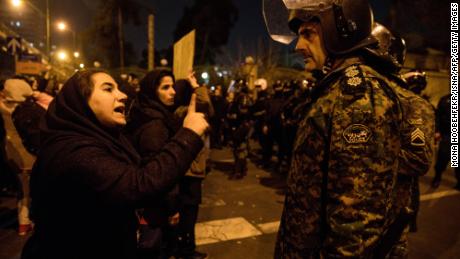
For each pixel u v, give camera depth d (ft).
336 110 3.96
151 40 41.83
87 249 4.30
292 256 4.40
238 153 22.41
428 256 11.80
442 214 15.80
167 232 10.98
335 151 3.84
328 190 3.93
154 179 4.17
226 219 15.08
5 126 13.02
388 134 3.82
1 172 16.69
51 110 4.72
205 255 11.46
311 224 4.19
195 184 10.80
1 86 15.60
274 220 15.01
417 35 50.70
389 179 3.83
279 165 24.54
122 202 4.10
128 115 9.05
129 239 4.76
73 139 4.30
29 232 13.56
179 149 4.43
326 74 4.56
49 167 4.21
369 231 3.70
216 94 32.71
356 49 4.33
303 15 4.49
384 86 4.06
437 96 41.01
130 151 5.02
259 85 29.94
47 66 38.70
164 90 8.97
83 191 4.14
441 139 19.76
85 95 4.64
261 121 27.27
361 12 4.26
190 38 7.52
